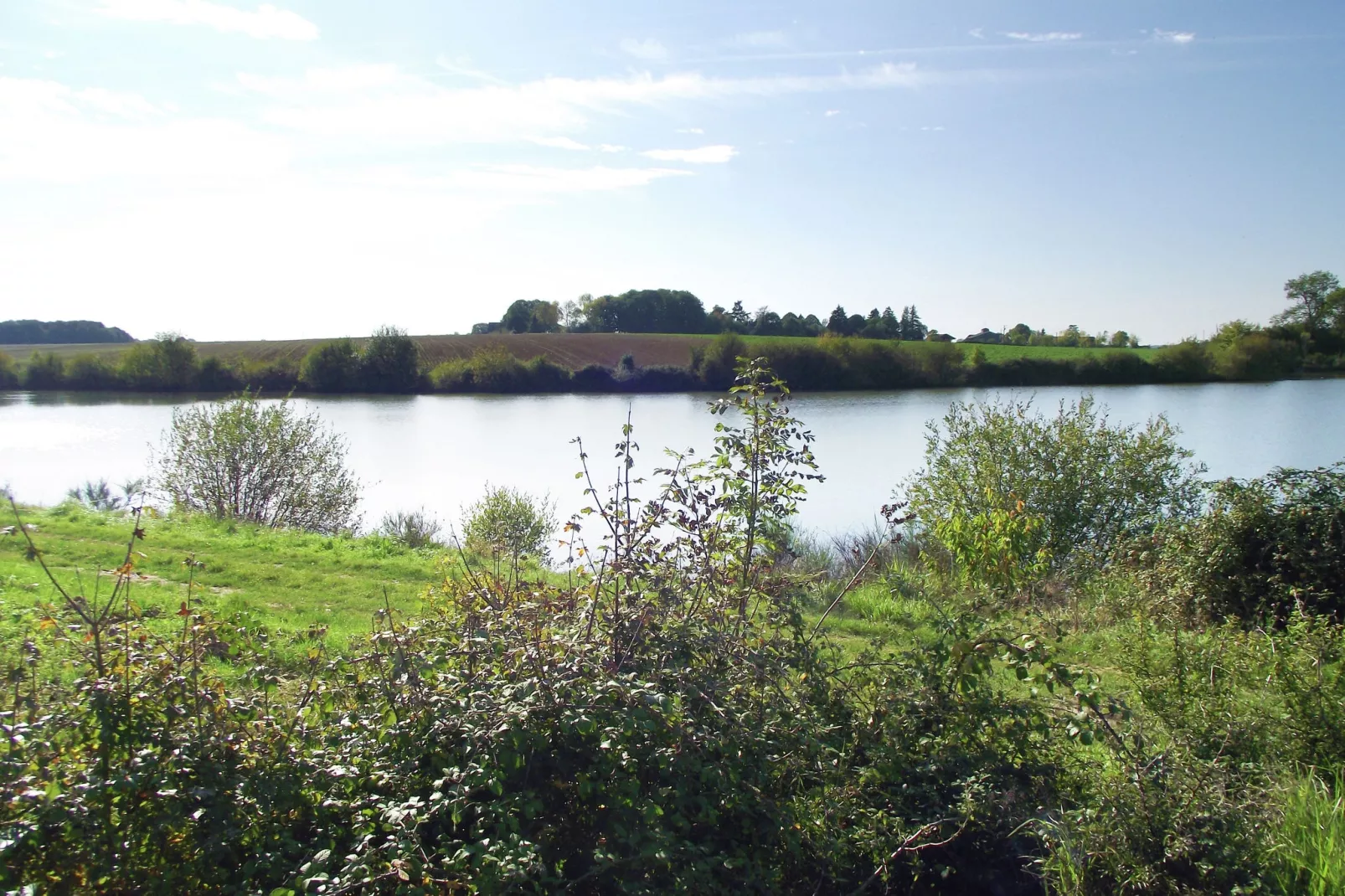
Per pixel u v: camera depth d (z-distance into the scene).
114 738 3.40
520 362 72.44
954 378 66.75
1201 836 4.09
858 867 4.32
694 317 110.56
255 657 4.44
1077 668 5.57
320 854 3.12
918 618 9.55
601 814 3.82
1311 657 5.65
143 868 3.29
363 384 70.25
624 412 57.16
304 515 23.19
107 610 3.87
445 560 7.01
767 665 4.62
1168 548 10.48
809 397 60.66
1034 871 4.25
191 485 22.41
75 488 27.34
